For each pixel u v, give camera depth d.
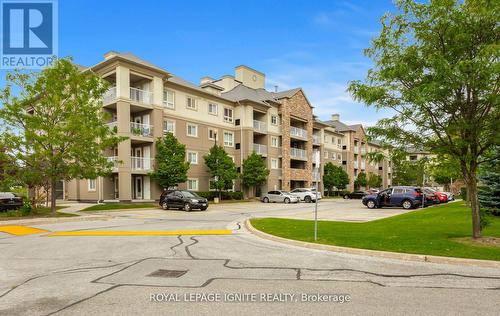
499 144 9.53
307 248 9.97
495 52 8.30
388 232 12.05
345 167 64.25
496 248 9.02
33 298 5.56
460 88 9.24
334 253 9.20
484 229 12.09
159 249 9.85
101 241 11.34
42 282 6.48
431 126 9.88
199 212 24.02
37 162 19.75
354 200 43.47
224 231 13.77
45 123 20.02
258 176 38.12
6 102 19.62
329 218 19.36
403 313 4.93
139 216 20.91
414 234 11.40
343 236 11.19
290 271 7.30
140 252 9.41
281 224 14.80
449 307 5.17
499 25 9.11
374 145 73.56
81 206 27.48
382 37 10.23
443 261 8.05
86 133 20.08
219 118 39.25
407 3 9.77
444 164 15.30
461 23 9.14
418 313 4.93
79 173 20.78
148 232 13.55
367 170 71.88
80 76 21.22
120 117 28.62
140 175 32.19
